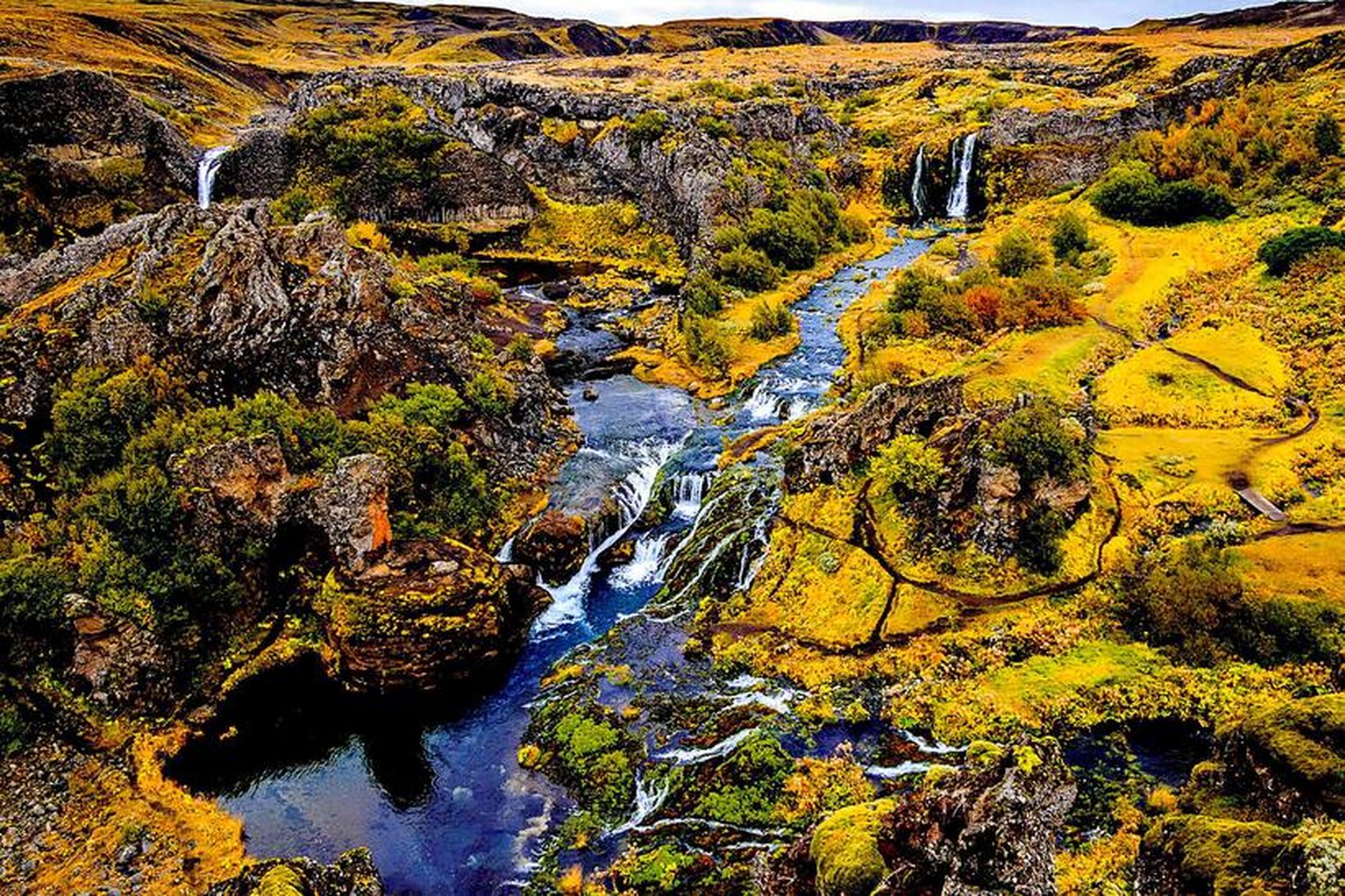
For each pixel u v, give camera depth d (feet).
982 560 124.98
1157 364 176.65
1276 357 173.37
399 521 141.90
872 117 483.10
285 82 604.08
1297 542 120.57
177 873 96.89
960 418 138.82
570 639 135.95
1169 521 128.88
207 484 131.13
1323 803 50.62
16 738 111.65
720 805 96.84
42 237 279.49
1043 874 47.03
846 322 248.73
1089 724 99.66
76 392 140.36
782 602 131.64
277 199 330.95
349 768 112.98
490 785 108.99
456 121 381.19
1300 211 225.76
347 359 166.61
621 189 352.28
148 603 120.67
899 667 114.01
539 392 197.26
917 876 46.09
